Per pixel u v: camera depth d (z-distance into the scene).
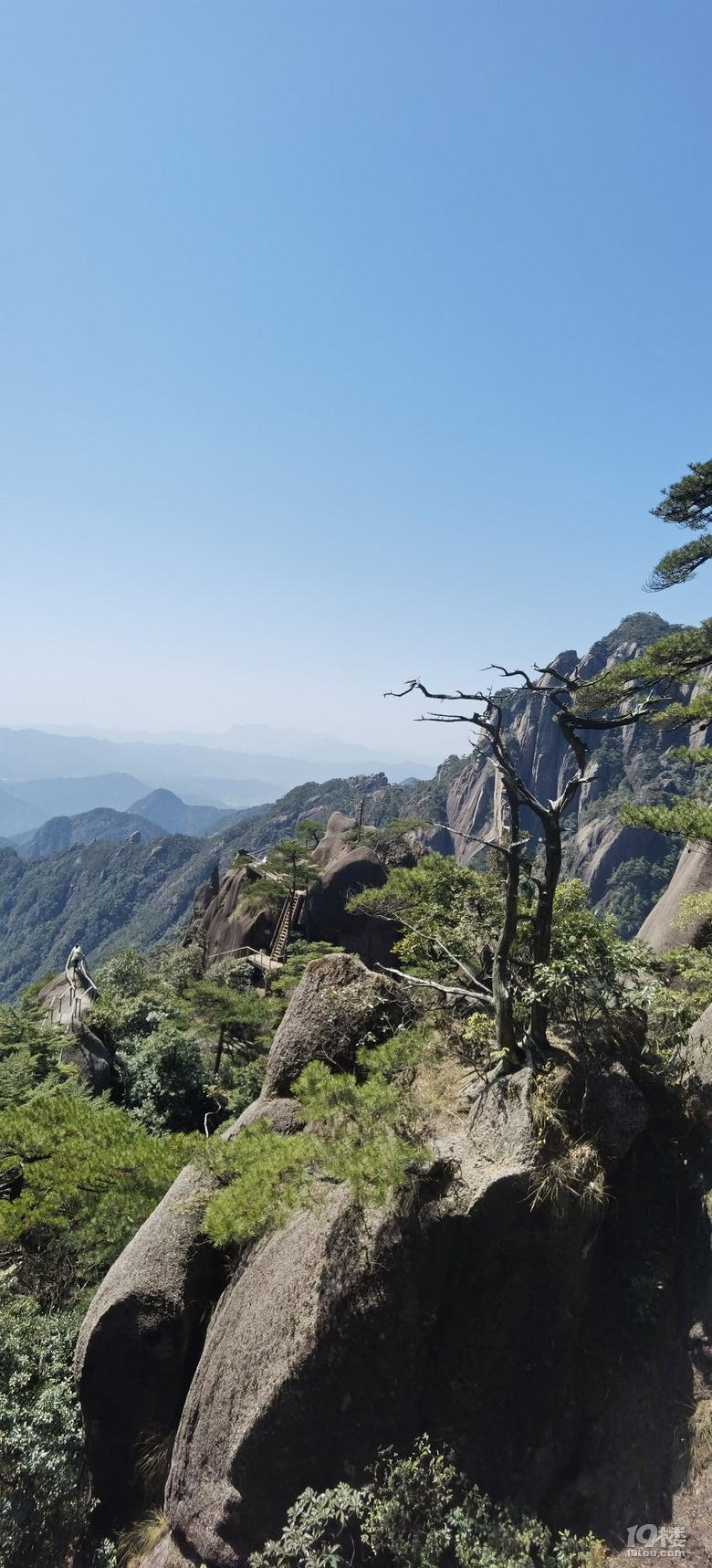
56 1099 15.26
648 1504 6.62
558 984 8.32
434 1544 6.47
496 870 12.62
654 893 125.31
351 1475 7.25
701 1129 8.41
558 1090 8.14
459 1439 7.26
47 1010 35.50
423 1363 7.48
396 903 12.66
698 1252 7.73
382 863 56.47
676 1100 8.65
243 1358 8.04
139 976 50.28
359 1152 8.13
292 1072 10.89
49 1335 11.46
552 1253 7.46
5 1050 25.91
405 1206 7.79
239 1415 7.73
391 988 10.76
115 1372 9.30
